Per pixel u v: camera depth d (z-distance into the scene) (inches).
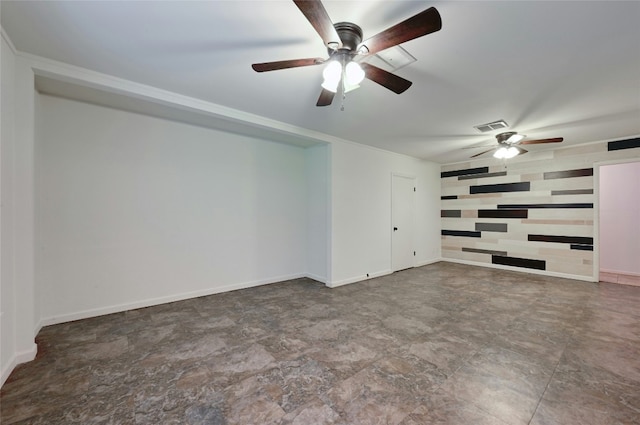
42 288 109.4
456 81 96.4
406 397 69.4
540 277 193.0
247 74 92.8
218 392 71.0
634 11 62.1
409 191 224.7
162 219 137.9
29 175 83.2
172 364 83.7
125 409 64.9
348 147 178.9
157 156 136.3
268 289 164.1
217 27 69.4
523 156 208.7
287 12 64.1
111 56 82.7
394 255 210.7
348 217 179.3
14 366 79.7
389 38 60.0
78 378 76.3
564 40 73.4
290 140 174.2
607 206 218.2
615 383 75.4
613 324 114.4
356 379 76.7
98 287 121.3
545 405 66.9
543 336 103.6
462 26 67.9
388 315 123.4
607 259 218.4
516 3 60.3
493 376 78.5
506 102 114.3
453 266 232.1
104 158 122.6
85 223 118.5
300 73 91.9
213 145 154.6
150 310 128.3
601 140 174.2
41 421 61.1
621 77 93.0
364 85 99.3
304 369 81.4
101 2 60.7
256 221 172.1
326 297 148.9
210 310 128.6
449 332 106.7
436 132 156.3
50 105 111.4
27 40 75.2
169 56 82.6
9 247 77.5
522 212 209.3
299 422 61.0
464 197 241.9
